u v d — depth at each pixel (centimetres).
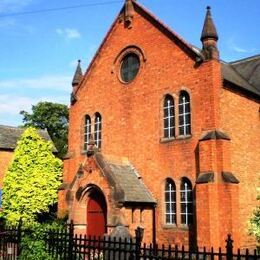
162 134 2383
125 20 2692
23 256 1587
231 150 2188
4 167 4206
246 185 2261
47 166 3166
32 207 3014
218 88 2170
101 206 2289
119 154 2592
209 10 2255
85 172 2323
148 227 2283
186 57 2309
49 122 6938
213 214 1995
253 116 2420
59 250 1516
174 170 2283
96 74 2853
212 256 1139
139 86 2552
